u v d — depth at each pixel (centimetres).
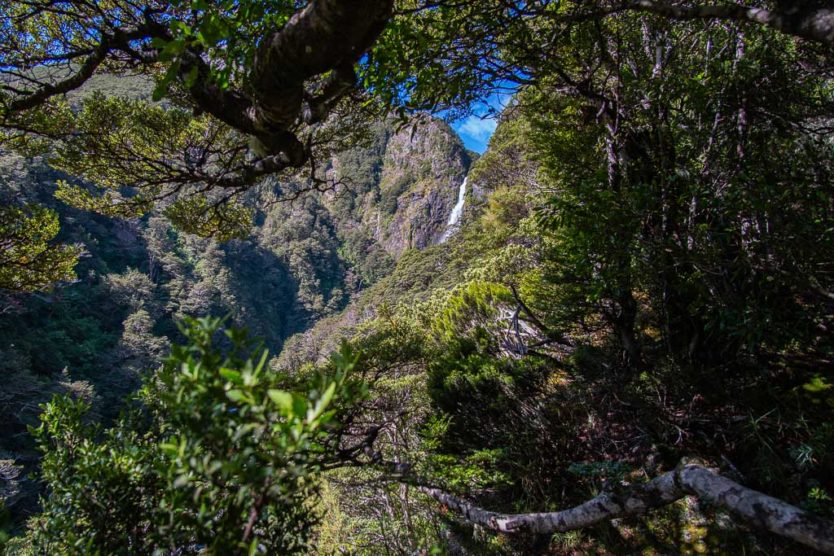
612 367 397
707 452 296
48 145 540
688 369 311
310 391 74
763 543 249
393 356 504
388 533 468
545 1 244
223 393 77
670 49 321
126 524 131
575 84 363
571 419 393
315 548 138
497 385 451
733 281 260
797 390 272
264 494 78
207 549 86
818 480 234
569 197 275
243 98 239
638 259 266
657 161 326
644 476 314
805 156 240
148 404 158
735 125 280
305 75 172
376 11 146
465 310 689
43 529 135
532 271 658
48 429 149
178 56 116
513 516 260
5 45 392
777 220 221
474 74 295
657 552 283
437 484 358
